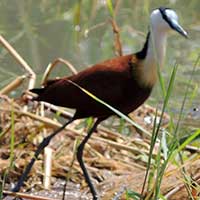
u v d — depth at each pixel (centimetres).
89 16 1973
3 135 1286
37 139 1320
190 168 1053
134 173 1213
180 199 1034
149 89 1180
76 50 1769
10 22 1941
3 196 1105
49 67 1445
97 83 1160
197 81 1600
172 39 1836
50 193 1192
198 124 1406
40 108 1388
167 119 1434
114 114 1185
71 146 1312
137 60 1170
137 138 1377
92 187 1164
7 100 1382
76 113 1192
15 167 1232
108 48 1778
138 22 1941
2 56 1720
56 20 1959
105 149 1313
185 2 2098
